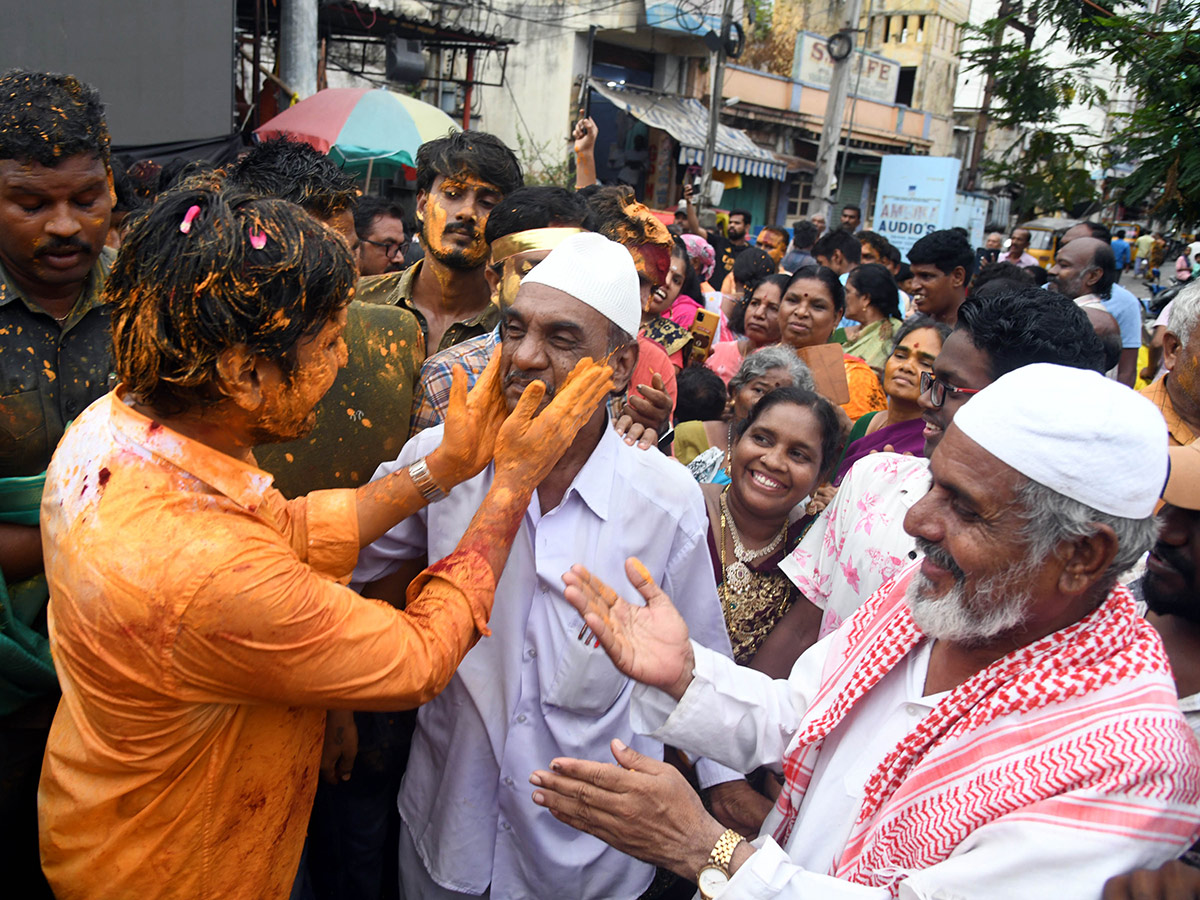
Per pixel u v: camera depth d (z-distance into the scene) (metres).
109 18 8.15
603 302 1.69
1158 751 1.13
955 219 16.30
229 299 1.09
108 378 1.97
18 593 1.75
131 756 1.21
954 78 25.00
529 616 1.84
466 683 1.84
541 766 1.84
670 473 1.97
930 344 2.87
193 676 1.15
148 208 1.17
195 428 1.21
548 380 1.68
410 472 1.47
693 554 1.98
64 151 1.73
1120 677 1.21
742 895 1.33
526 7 16.02
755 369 2.95
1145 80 3.50
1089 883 1.09
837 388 3.38
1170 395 2.27
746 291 5.55
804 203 22.08
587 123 3.68
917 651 1.48
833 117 12.52
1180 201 3.51
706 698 1.59
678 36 17.27
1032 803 1.16
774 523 2.36
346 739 1.98
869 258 7.00
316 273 1.15
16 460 1.91
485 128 16.94
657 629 1.61
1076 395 1.20
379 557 1.94
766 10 19.52
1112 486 1.17
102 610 1.12
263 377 1.19
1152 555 1.56
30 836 1.91
